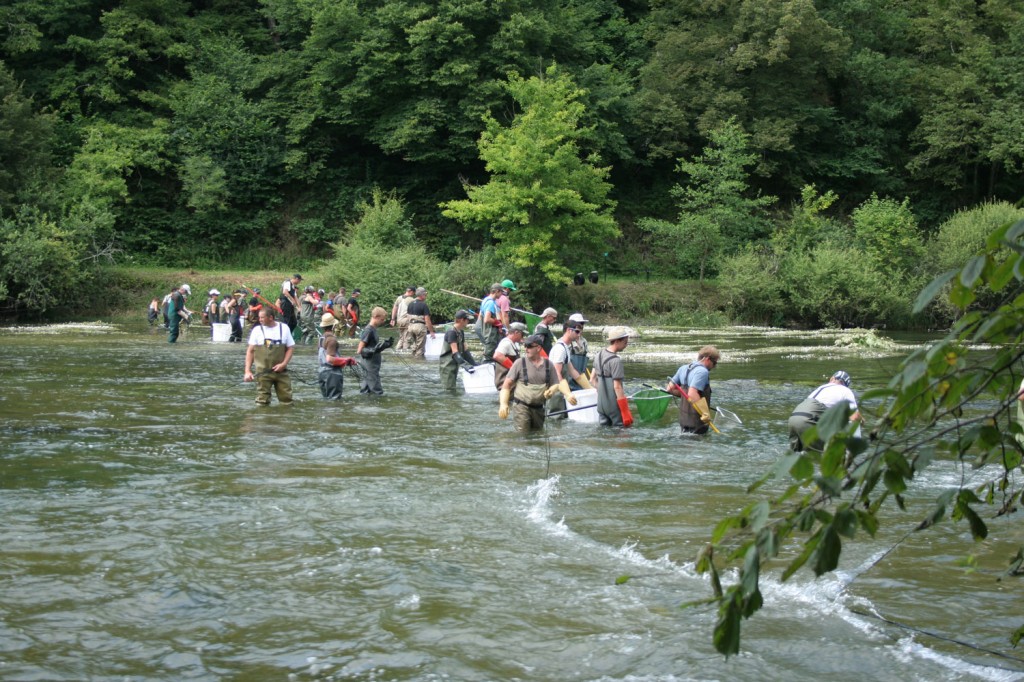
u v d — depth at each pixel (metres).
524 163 39.12
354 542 6.49
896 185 51.22
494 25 45.12
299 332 28.22
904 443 2.52
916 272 41.22
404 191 46.78
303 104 47.16
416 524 6.98
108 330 32.00
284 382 13.59
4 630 4.89
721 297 43.75
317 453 9.80
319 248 47.03
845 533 2.45
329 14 44.62
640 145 50.03
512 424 11.98
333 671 4.43
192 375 17.30
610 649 4.67
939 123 48.09
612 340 11.95
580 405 12.35
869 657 4.58
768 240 45.03
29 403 13.23
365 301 37.53
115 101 45.91
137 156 44.28
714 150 46.81
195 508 7.38
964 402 2.52
